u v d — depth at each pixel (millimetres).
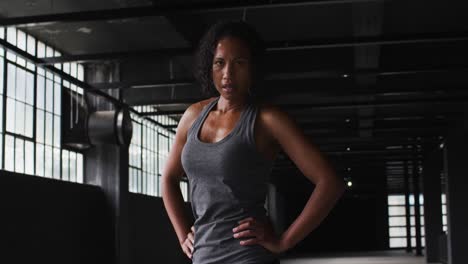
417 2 9086
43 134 11227
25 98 10594
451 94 13609
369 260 28672
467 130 17047
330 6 9141
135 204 14453
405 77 12891
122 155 13578
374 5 7363
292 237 1790
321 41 8641
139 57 9375
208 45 1881
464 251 17312
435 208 25000
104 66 12406
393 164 27844
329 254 37125
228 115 1860
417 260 27641
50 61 9641
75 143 12031
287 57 11555
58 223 11117
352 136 17906
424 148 23031
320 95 12359
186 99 12977
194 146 1836
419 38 8422
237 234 1779
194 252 1863
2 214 9258
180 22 8461
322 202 1798
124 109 12266
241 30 1852
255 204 1830
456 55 10977
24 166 10570
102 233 13109
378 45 9117
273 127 1841
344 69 10422
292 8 9172
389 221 41750
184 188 18531
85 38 11148
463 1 9086
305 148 1827
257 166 1818
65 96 11930
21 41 10508
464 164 17484
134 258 14250
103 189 13367
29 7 9453
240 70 1827
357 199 41969
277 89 12672
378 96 13938
